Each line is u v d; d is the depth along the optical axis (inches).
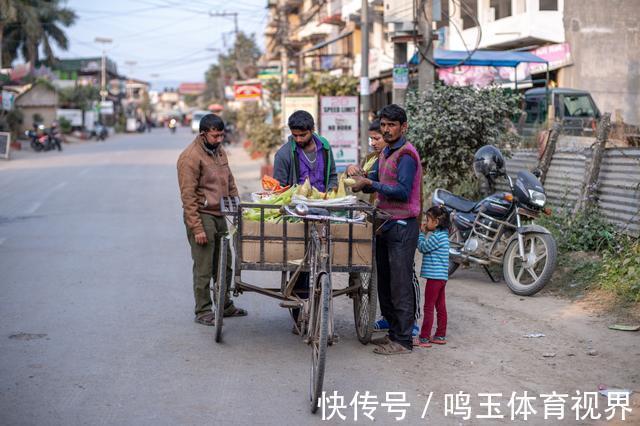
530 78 895.1
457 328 281.9
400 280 248.4
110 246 448.8
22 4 2187.5
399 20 501.7
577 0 895.1
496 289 342.0
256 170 1084.5
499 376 228.4
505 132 442.6
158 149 1704.0
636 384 220.8
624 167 352.5
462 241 358.9
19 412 193.8
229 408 199.3
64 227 523.8
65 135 2277.3
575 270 339.6
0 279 355.3
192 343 259.3
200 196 280.5
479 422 193.2
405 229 247.3
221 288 254.2
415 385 220.1
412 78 647.1
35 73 2335.1
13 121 1833.2
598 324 279.9
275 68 1605.6
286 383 220.4
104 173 1005.8
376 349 251.3
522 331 275.7
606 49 900.6
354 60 1353.3
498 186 471.2
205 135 279.6
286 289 243.8
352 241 239.0
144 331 272.7
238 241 237.1
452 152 431.5
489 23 965.8
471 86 438.0
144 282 353.1
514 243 335.6
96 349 249.8
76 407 197.9
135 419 190.4
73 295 325.1
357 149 621.9
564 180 403.9
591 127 680.4
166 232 505.0
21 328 272.8
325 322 195.3
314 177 270.5
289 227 236.5
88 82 3004.4
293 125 264.1
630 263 319.3
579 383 221.9
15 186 827.4
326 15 1541.6
